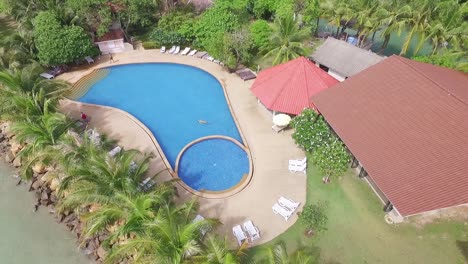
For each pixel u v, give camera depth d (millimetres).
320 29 49875
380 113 24234
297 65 31062
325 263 19969
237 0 45938
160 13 46844
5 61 33219
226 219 22734
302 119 26922
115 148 27453
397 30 37250
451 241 20750
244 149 28609
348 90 27203
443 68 29578
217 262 14844
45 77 37719
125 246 16375
